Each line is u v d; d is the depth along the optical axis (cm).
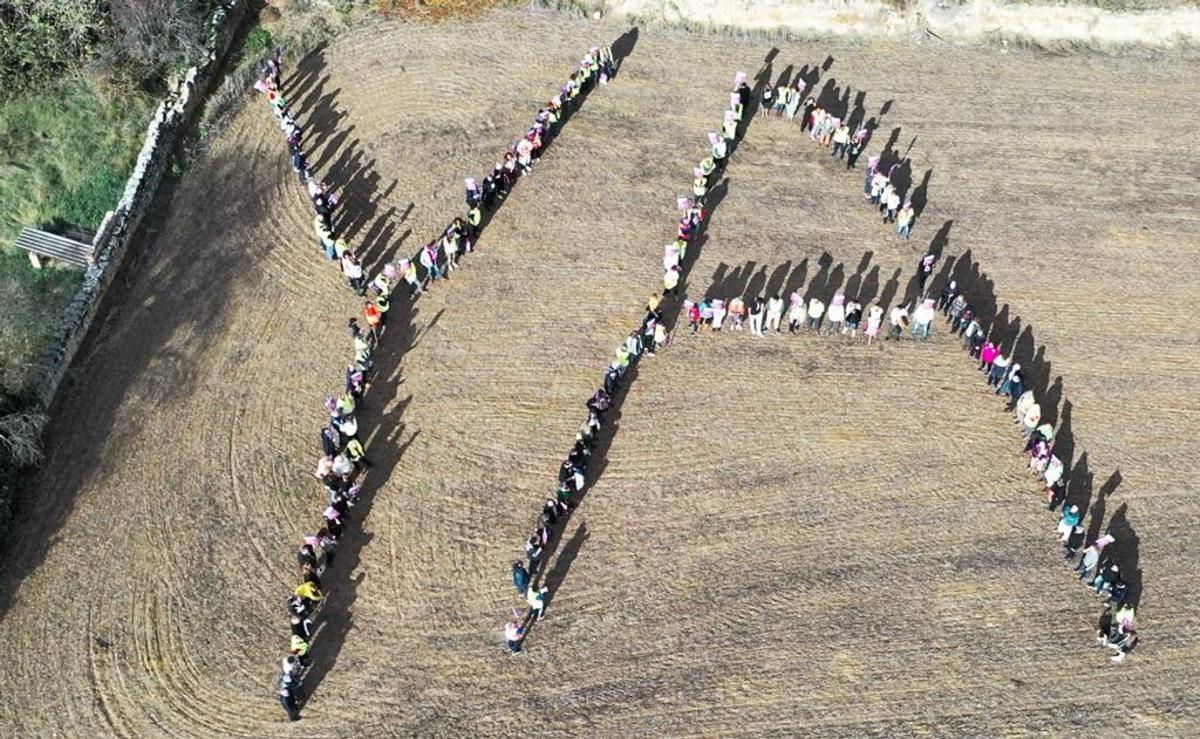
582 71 4306
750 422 3462
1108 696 2930
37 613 2970
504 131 4250
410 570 3095
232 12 4394
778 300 3603
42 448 3272
